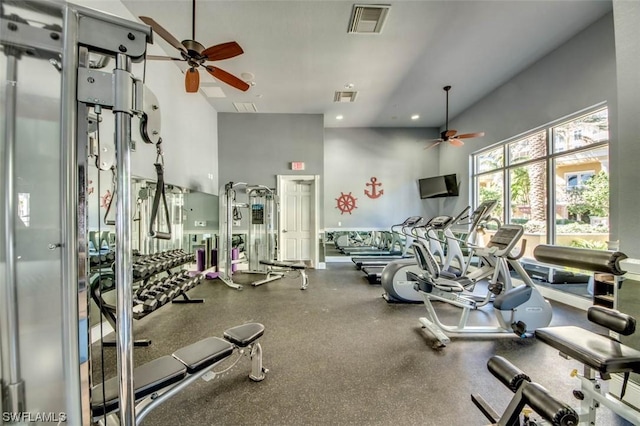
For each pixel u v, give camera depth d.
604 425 1.71
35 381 0.83
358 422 1.72
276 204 6.38
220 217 5.95
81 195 0.83
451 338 2.87
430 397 1.96
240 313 3.58
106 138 1.70
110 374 2.18
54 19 0.80
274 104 6.02
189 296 4.30
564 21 3.46
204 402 1.89
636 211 1.89
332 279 5.50
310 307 3.82
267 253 6.05
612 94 3.31
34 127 0.80
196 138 5.29
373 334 2.97
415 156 7.91
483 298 3.97
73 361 0.83
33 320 0.82
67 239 0.81
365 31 3.57
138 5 3.09
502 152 5.53
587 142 3.83
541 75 4.30
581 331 1.61
